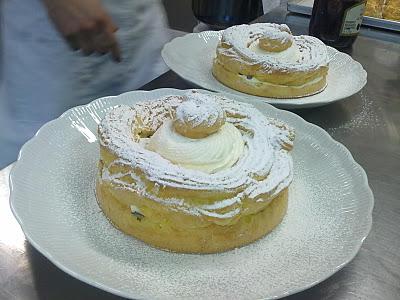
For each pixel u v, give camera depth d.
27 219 0.30
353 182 0.36
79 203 0.33
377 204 0.37
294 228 0.33
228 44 0.51
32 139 0.37
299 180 0.37
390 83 0.56
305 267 0.29
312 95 0.50
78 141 0.38
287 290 0.27
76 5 0.46
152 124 0.36
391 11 0.72
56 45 0.53
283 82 0.49
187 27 1.16
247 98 0.46
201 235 0.30
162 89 0.44
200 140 0.33
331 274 0.28
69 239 0.30
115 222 0.32
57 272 0.29
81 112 0.40
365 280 0.30
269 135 0.36
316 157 0.39
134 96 0.43
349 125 0.48
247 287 0.28
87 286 0.28
